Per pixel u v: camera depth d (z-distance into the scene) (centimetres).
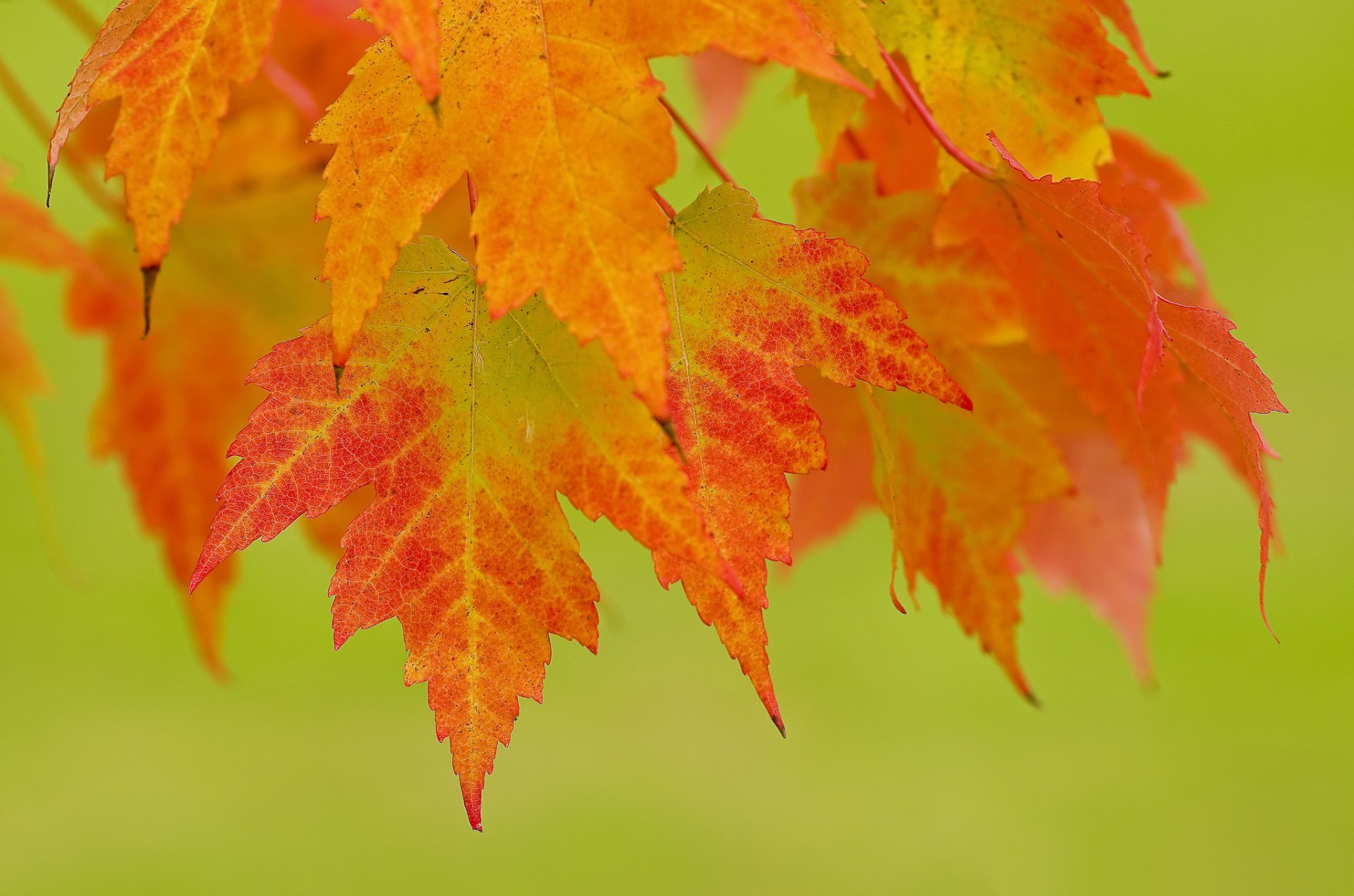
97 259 96
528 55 79
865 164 85
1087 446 92
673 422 80
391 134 79
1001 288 85
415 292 80
